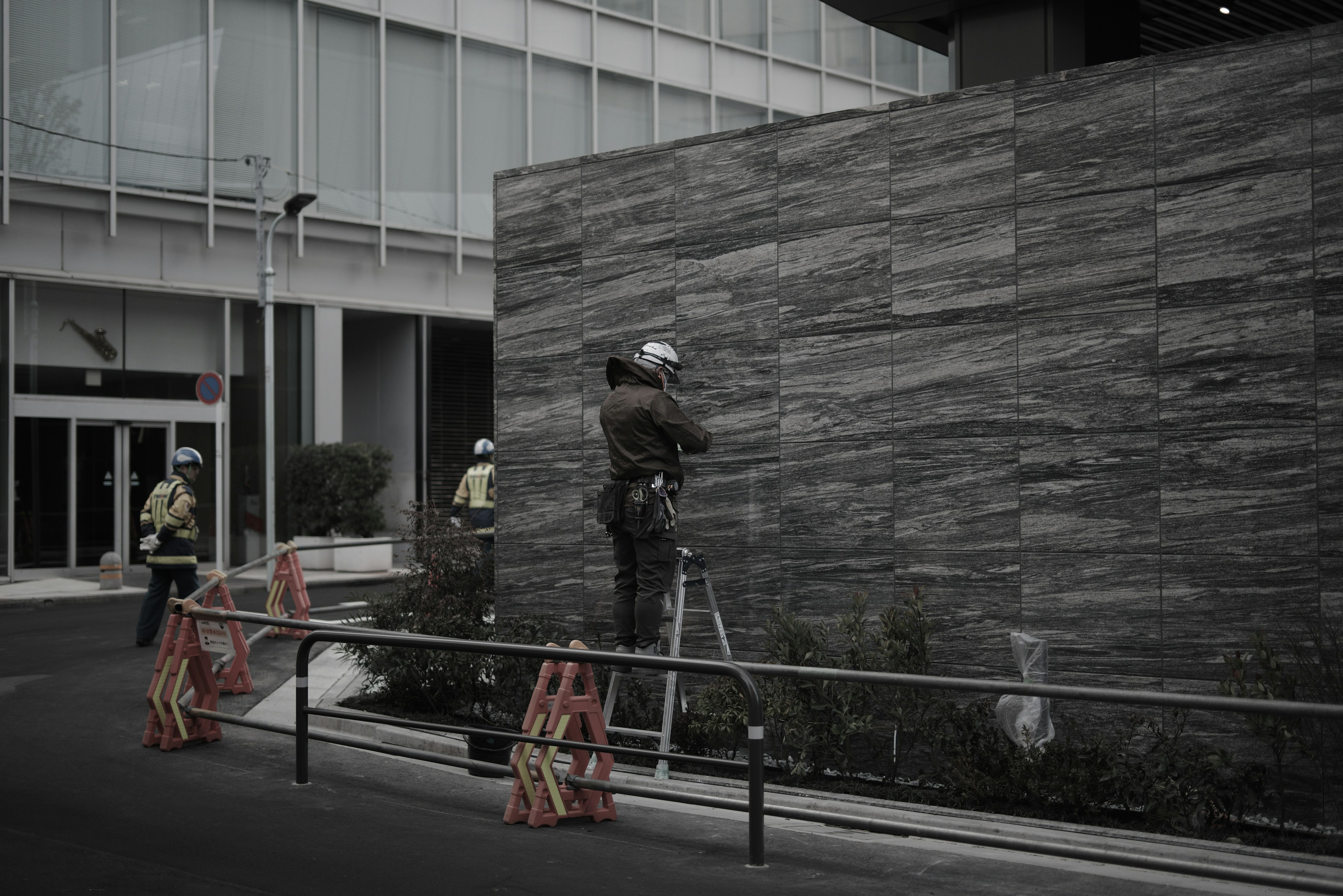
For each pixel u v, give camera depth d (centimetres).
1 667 1201
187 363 2309
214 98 2280
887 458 849
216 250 2308
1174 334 749
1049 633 782
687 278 944
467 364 2752
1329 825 671
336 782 749
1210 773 696
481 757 773
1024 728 753
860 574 857
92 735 881
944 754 797
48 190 2111
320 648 1338
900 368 845
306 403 2423
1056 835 648
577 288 998
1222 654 729
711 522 917
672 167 953
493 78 2612
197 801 689
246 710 1013
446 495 2692
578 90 2711
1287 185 716
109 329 2216
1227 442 731
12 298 2086
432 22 2525
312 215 2388
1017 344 801
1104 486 769
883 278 854
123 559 2242
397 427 2598
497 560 1028
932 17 1041
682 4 2859
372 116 2467
